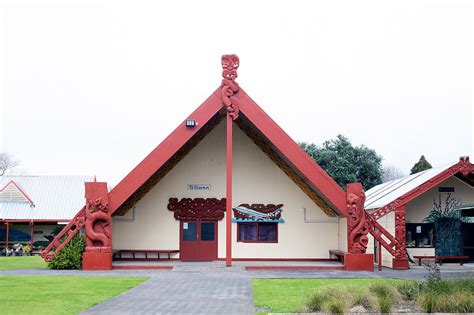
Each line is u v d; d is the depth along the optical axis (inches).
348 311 461.7
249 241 1074.1
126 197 907.4
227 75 938.1
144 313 466.0
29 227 1759.4
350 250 914.7
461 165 968.3
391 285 542.9
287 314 458.9
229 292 603.8
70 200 1823.3
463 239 1113.4
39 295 569.6
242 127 1081.4
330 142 2196.1
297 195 1083.9
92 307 498.6
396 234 943.0
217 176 1079.6
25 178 1902.1
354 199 921.5
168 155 922.7
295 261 1059.9
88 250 893.8
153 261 1039.0
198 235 1067.3
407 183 1159.0
